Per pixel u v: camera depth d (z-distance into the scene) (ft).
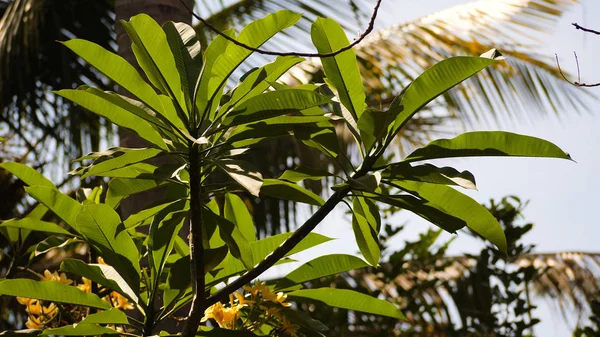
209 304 8.00
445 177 8.11
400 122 8.39
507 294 15.28
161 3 12.84
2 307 20.11
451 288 18.25
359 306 9.20
